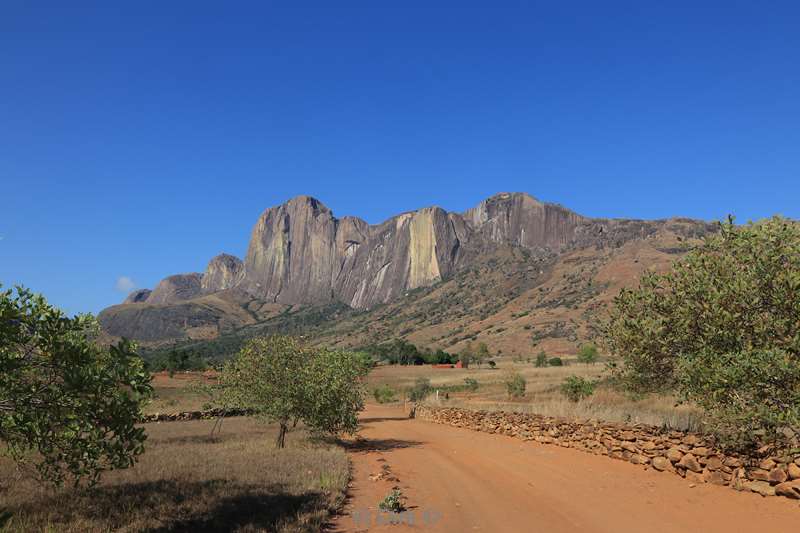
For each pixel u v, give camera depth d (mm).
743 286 8859
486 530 8227
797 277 8367
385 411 50281
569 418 17875
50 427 5996
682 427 12523
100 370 5879
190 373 97562
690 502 9047
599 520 8469
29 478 10734
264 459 15211
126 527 7875
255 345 20766
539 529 8164
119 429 6133
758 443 9445
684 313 9828
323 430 21781
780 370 8133
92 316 6574
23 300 5812
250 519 8430
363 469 14922
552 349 152750
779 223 9211
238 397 20453
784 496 8508
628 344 11133
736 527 7570
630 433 13250
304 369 20406
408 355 161875
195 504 9352
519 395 43438
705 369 8984
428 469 14625
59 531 7461
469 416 27953
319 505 9586
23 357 5797
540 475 12734
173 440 21297
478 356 138125
